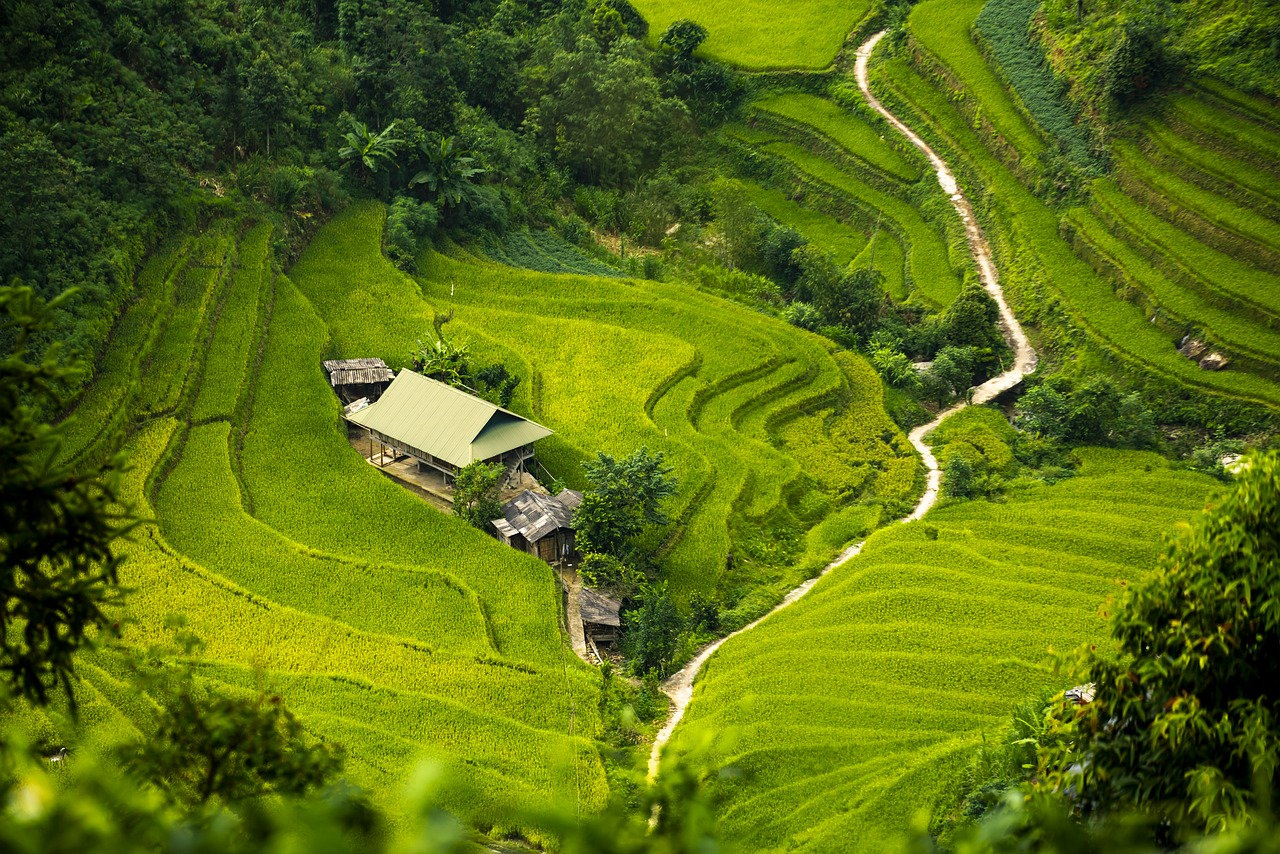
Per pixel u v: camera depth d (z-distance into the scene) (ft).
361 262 282.15
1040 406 273.54
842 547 226.17
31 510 39.09
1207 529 77.30
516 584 191.11
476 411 217.36
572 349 273.13
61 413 202.28
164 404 214.90
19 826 22.25
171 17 291.17
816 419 269.85
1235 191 317.83
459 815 130.21
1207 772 61.62
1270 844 25.71
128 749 41.78
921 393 285.02
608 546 203.10
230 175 277.85
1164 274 311.47
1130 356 294.05
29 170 216.95
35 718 137.18
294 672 162.61
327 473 213.87
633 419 248.11
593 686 168.96
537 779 142.82
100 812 23.21
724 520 223.10
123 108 258.57
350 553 194.29
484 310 282.97
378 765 141.59
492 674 168.25
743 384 273.54
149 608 171.73
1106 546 215.92
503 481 219.82
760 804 138.41
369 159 296.10
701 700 170.30
